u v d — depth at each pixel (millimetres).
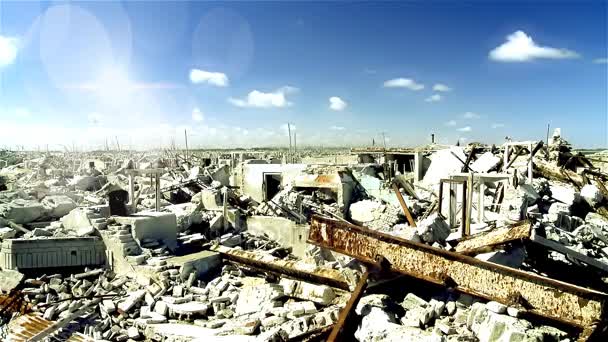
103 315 10312
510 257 9820
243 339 8633
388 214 22828
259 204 23594
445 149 31500
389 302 8812
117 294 11172
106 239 12789
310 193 26641
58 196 19141
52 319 10062
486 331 7355
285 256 16312
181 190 25312
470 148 30750
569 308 7273
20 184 27094
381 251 9047
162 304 10391
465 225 11781
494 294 7902
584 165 29016
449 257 8430
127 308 10398
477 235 10570
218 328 9516
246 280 12094
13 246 11906
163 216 13938
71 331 9594
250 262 12453
